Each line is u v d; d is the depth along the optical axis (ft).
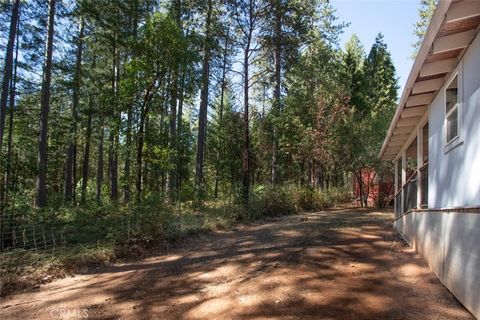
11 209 27.61
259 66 62.90
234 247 28.02
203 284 19.43
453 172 17.48
